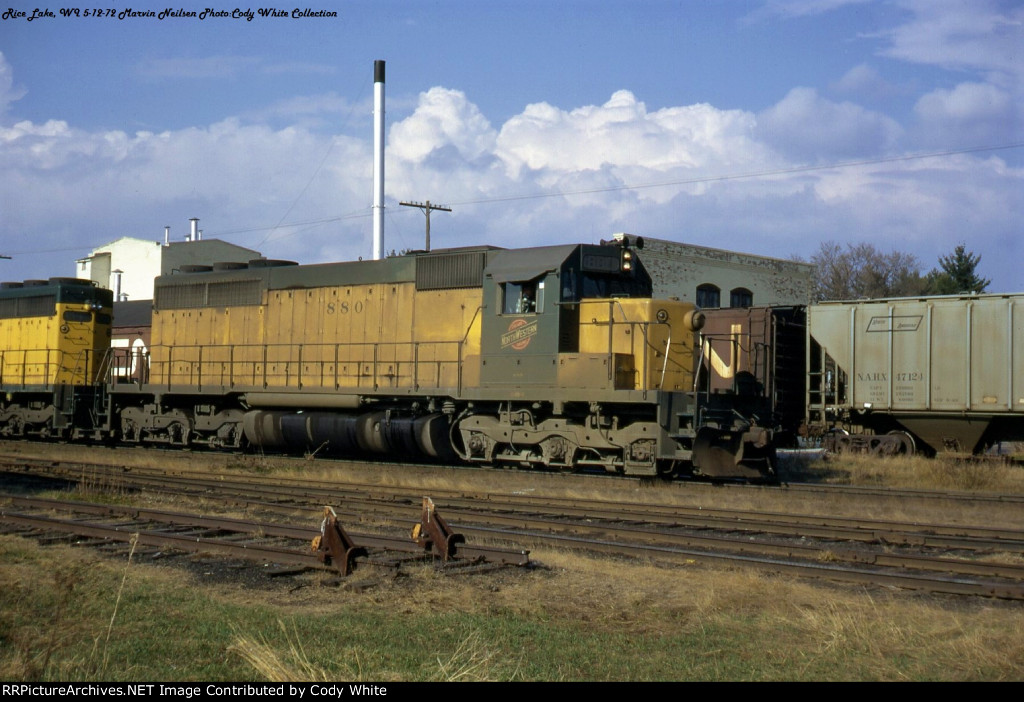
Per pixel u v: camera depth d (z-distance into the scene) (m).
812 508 14.98
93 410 26.03
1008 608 8.26
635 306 17.20
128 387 24.69
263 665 6.20
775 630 7.50
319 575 9.20
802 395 26.22
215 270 24.23
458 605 8.19
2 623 7.34
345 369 20.92
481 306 18.77
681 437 16.67
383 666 6.48
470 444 19.27
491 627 7.41
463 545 10.30
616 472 18.94
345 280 21.20
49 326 26.72
